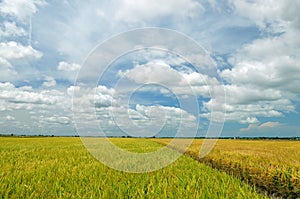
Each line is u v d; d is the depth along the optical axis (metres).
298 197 9.97
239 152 20.00
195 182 8.74
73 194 7.18
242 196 7.34
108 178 9.37
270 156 17.66
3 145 29.98
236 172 13.55
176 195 7.33
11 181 8.41
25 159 15.70
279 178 10.78
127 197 7.29
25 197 7.05
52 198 7.01
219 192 7.66
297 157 17.50
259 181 11.60
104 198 6.93
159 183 8.41
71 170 11.16
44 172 10.63
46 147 26.88
